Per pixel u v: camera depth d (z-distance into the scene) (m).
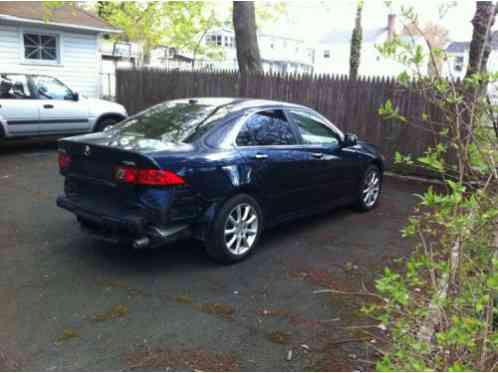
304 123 5.71
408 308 2.85
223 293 4.07
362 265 4.85
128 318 3.59
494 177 2.89
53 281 4.19
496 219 2.59
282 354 3.21
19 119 9.83
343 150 6.17
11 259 4.64
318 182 5.75
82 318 3.57
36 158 9.97
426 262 2.49
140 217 4.12
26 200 6.80
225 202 4.59
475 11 8.14
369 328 3.57
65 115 10.57
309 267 4.74
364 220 6.47
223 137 4.67
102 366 2.99
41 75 10.40
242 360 3.12
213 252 4.58
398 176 9.55
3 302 3.77
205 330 3.46
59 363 3.01
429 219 3.42
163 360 3.08
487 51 7.02
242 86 11.57
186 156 4.25
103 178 4.35
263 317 3.69
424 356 2.34
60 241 5.18
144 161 4.04
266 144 5.09
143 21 23.28
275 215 5.26
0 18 13.17
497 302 2.82
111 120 11.62
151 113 5.24
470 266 2.58
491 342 2.17
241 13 12.23
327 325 3.61
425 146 9.20
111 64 27.69
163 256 4.86
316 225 6.17
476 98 2.97
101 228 4.50
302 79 10.56
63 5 15.30
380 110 2.98
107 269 4.48
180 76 12.88
